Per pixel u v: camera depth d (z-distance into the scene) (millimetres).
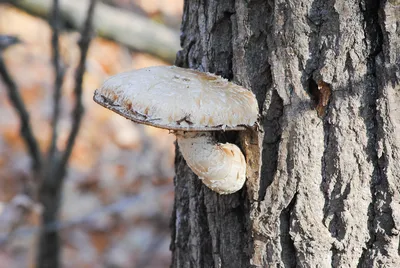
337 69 1444
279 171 1474
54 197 1946
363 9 1435
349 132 1453
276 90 1467
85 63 1815
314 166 1464
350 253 1472
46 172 1931
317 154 1462
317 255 1478
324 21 1444
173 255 1616
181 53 1563
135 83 1440
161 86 1436
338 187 1463
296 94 1459
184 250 1583
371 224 1466
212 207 1530
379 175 1457
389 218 1457
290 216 1479
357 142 1453
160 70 1464
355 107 1448
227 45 1504
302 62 1455
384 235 1461
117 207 2164
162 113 1418
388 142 1445
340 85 1446
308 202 1470
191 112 1421
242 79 1486
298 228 1476
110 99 1445
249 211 1502
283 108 1467
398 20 1426
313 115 1459
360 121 1450
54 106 1927
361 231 1467
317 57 1451
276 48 1461
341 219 1466
